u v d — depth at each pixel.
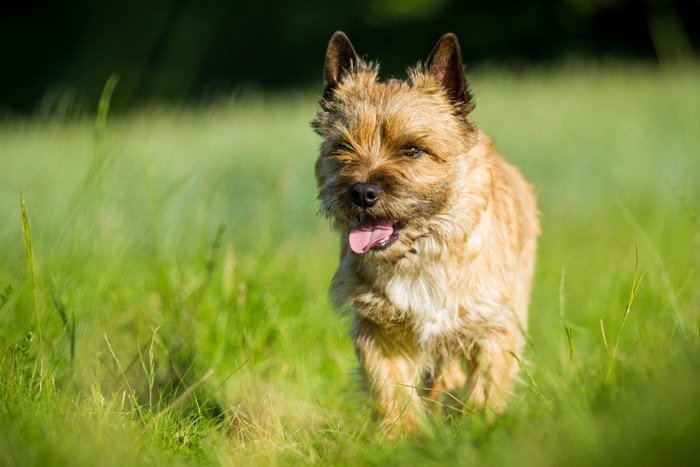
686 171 15.71
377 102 7.48
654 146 17.91
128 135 12.52
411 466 5.18
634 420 4.51
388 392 7.02
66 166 12.00
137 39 44.78
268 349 8.21
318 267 11.47
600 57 41.16
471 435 5.35
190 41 44.56
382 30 44.06
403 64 43.81
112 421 5.88
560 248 12.55
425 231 7.11
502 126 20.41
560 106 22.55
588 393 5.41
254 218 13.16
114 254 9.15
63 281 7.93
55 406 5.88
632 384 5.19
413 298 7.09
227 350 8.03
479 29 43.62
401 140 7.29
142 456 5.44
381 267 7.09
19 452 5.02
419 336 7.15
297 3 43.66
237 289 8.74
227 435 6.53
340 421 6.54
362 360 7.23
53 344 6.86
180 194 13.16
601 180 16.92
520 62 42.25
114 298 8.62
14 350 6.35
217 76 44.53
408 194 7.05
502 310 7.17
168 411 6.25
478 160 7.44
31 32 45.44
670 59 27.39
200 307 8.49
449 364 7.59
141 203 11.31
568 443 4.56
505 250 7.48
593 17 42.66
